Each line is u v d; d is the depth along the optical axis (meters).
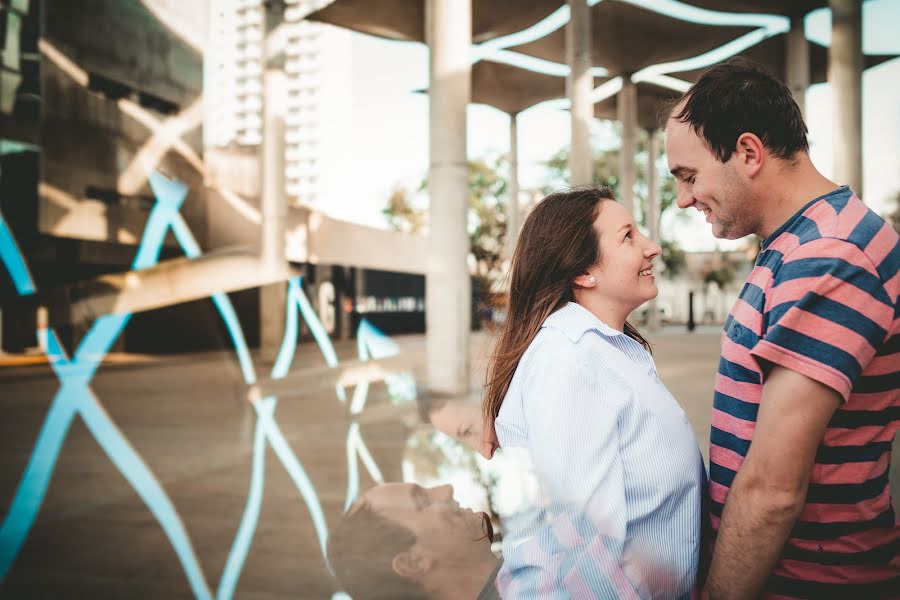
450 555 1.13
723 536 1.05
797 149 1.15
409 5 18.78
